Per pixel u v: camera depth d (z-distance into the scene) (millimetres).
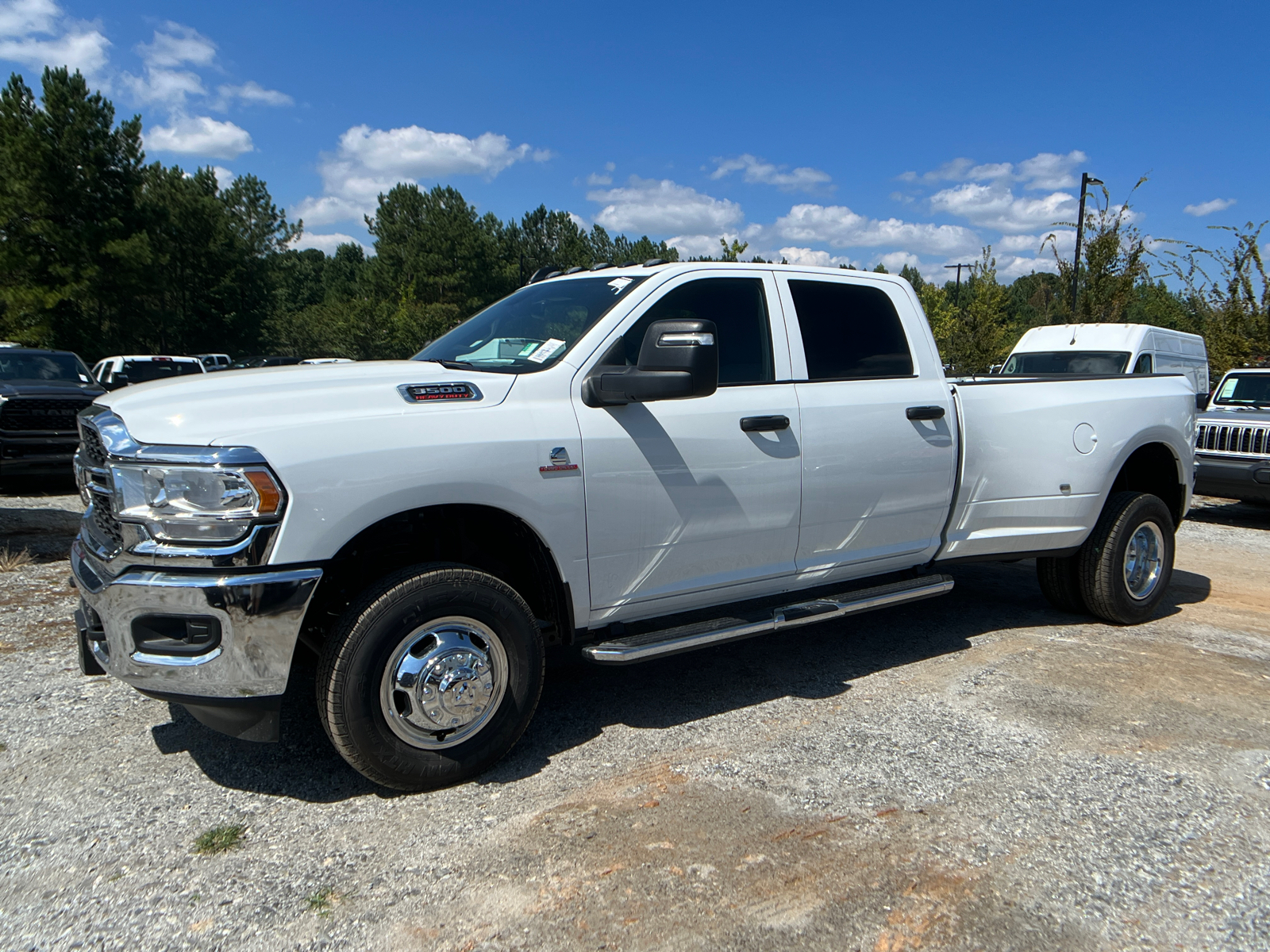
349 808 3127
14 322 35438
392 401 3191
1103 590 5270
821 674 4516
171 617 2881
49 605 5539
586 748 3627
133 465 2875
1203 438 9992
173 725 3811
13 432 9836
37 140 35281
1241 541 8781
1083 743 3670
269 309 60969
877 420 4293
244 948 2365
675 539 3732
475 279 63750
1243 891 2633
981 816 3061
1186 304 18875
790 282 4242
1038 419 4926
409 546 3547
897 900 2574
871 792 3232
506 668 3342
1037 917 2504
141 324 42938
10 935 2414
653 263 4078
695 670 4590
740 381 3971
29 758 3500
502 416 3326
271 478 2850
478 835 2934
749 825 2992
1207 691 4273
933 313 26672
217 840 2887
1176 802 3166
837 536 4258
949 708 4051
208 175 58500
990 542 4855
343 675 3002
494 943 2383
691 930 2434
